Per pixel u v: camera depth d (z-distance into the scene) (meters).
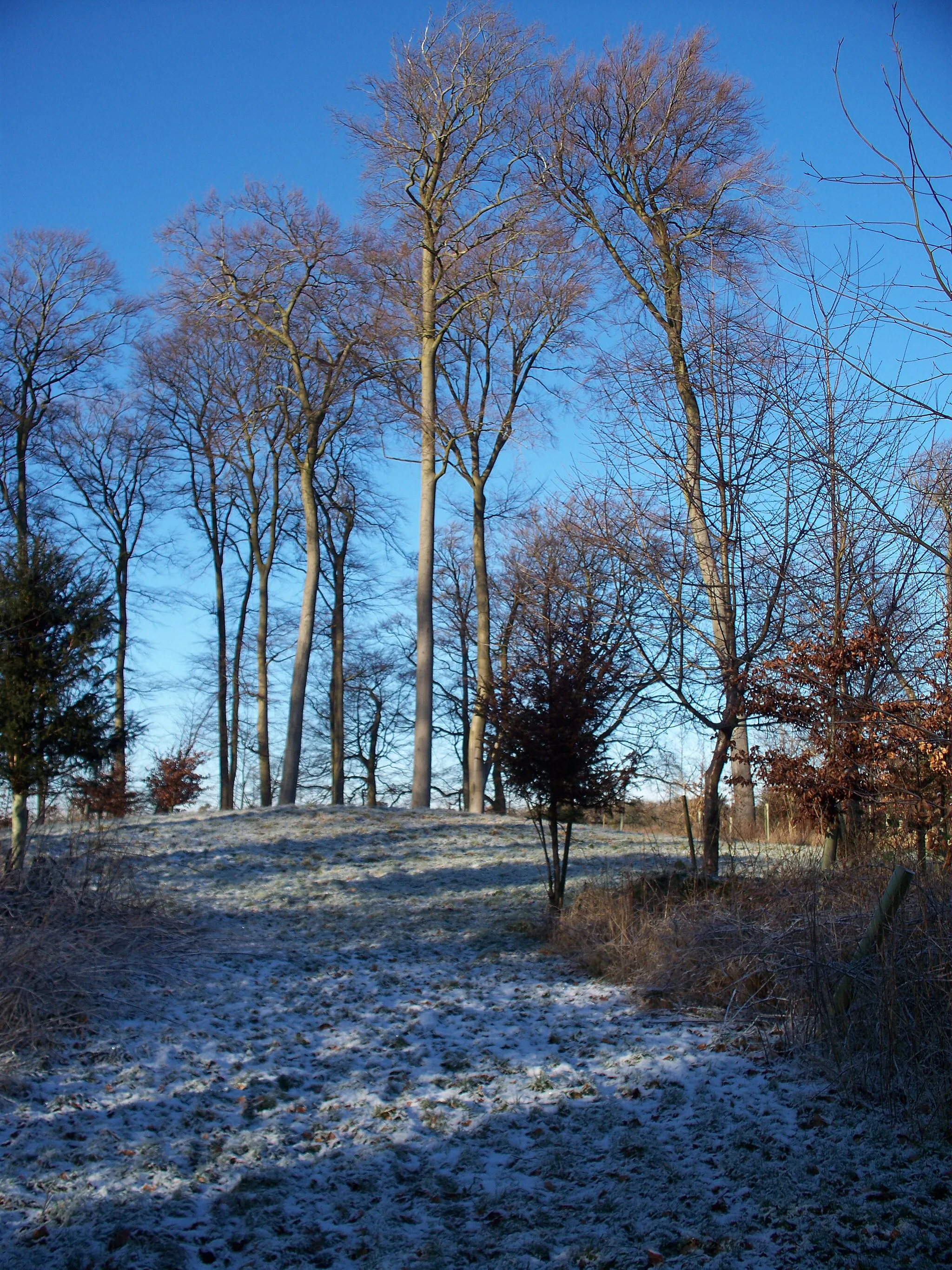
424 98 21.47
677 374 11.58
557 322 22.88
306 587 23.06
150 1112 5.46
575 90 18.12
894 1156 4.69
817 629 10.76
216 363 25.14
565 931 10.24
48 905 9.11
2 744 10.94
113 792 19.16
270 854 16.08
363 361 23.62
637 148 17.38
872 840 10.61
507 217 21.52
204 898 12.84
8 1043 6.18
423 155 22.00
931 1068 5.34
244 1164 4.83
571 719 11.70
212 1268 3.92
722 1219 4.19
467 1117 5.50
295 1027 7.38
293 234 21.94
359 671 35.19
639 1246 4.02
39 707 11.27
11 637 11.23
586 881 12.51
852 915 6.95
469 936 10.98
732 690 11.17
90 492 26.38
